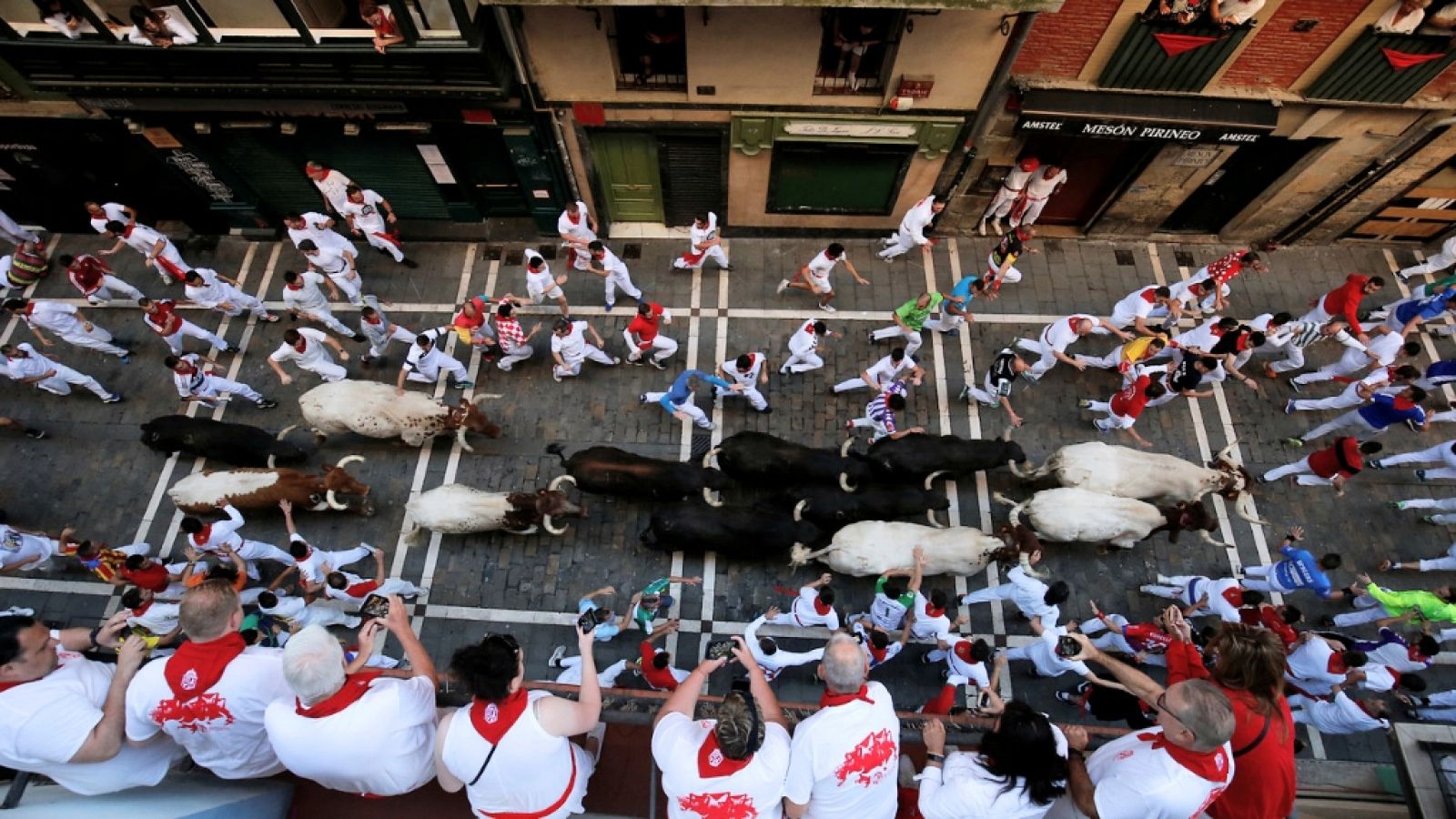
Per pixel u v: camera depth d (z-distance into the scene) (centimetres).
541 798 515
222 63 1173
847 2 958
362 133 1350
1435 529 1300
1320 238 1575
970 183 1470
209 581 557
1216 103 1234
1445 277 1494
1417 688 970
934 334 1481
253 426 1366
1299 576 1109
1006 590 1093
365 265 1575
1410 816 674
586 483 1202
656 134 1355
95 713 514
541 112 1300
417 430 1267
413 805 572
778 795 518
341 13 1100
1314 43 1131
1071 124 1252
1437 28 1074
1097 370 1445
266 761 573
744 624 1219
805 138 1345
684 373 1241
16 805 493
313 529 1296
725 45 1159
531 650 1207
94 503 1330
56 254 1614
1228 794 581
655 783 574
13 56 1169
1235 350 1262
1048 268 1564
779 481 1221
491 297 1538
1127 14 1097
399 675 586
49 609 1242
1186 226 1580
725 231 1600
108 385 1451
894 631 1087
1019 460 1223
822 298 1514
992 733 552
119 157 1458
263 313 1495
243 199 1519
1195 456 1368
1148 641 1066
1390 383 1259
